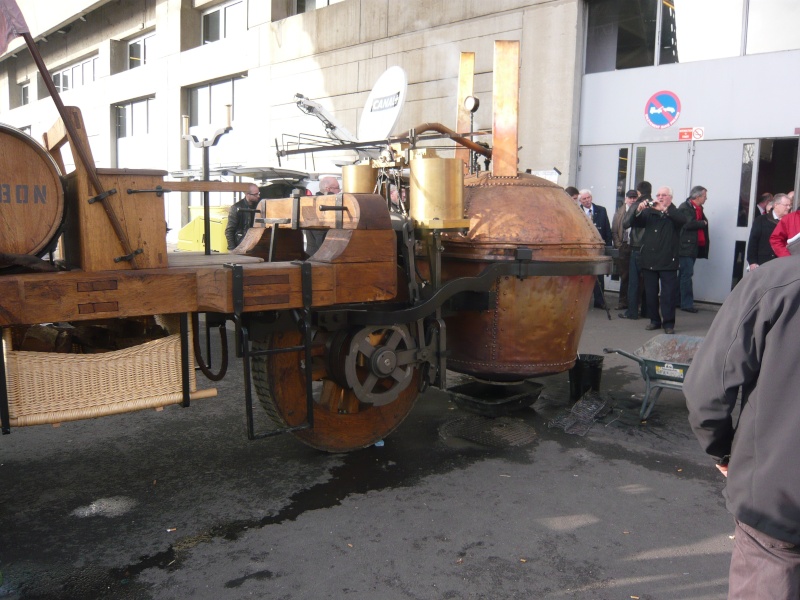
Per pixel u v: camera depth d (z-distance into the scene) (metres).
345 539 3.04
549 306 4.16
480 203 4.18
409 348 3.82
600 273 4.30
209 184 3.02
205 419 4.73
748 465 1.67
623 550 2.96
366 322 3.56
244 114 16.56
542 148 10.72
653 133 9.83
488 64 11.12
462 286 3.82
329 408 4.05
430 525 3.19
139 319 3.67
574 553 2.94
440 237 3.88
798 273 1.58
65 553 2.91
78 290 2.64
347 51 13.55
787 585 1.62
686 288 9.05
